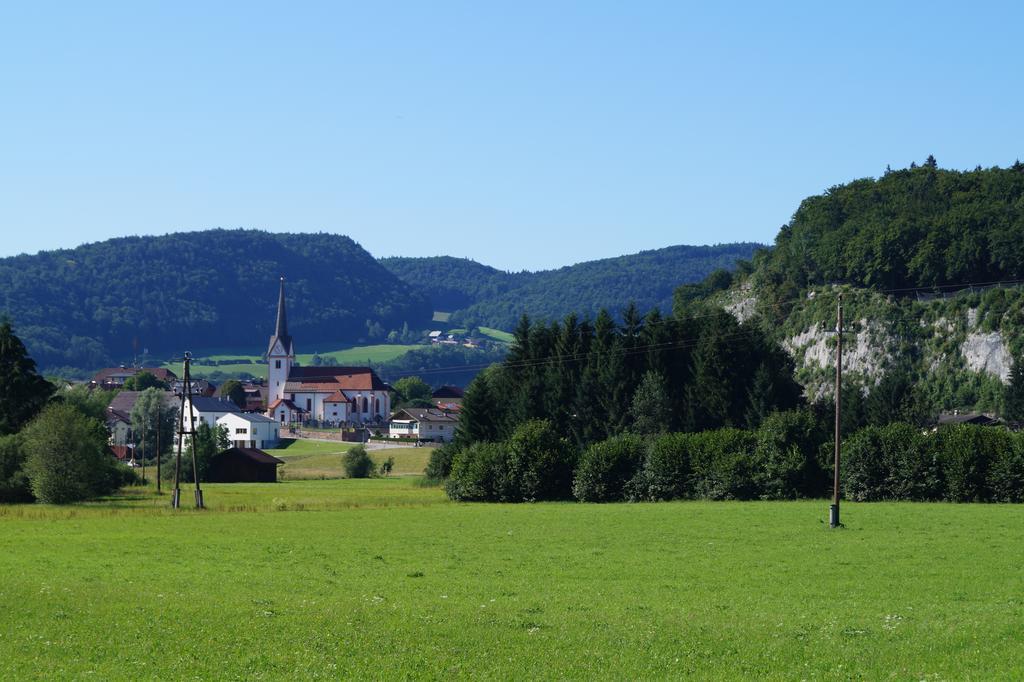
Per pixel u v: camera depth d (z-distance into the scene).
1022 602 38.62
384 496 113.44
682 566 50.06
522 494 105.19
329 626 34.75
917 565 49.72
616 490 103.88
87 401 151.38
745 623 34.97
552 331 168.00
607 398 153.50
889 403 152.88
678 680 28.02
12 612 37.19
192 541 63.00
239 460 151.62
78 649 31.84
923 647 30.94
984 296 197.50
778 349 160.00
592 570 48.91
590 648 31.56
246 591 42.31
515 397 157.88
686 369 159.62
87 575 47.19
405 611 37.31
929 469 95.31
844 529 67.62
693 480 102.19
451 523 76.25
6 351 126.12
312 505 96.06
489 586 43.91
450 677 28.55
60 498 99.25
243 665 29.91
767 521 74.31
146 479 144.62
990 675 27.78
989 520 73.81
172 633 33.84
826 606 38.50
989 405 182.62
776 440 100.50
